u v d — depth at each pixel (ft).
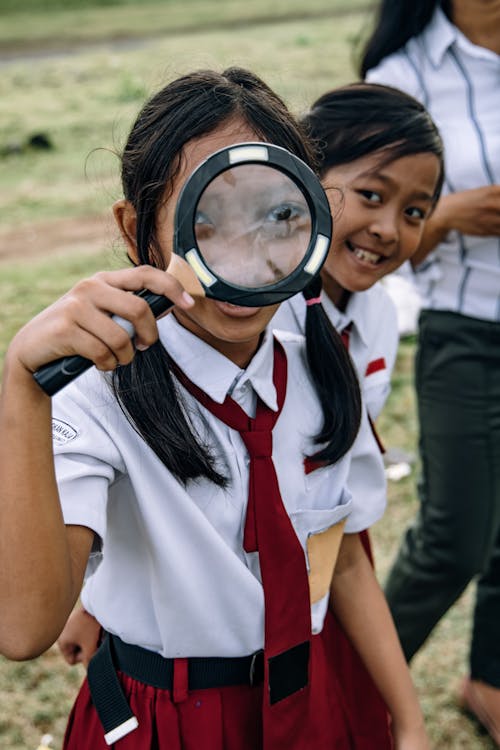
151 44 45.88
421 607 8.32
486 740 8.70
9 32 51.39
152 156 4.09
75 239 21.56
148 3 59.82
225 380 4.52
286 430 4.86
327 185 5.87
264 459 4.61
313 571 5.05
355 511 5.52
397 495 11.93
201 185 3.53
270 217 3.60
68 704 8.90
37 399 3.69
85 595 5.18
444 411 8.00
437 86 7.88
